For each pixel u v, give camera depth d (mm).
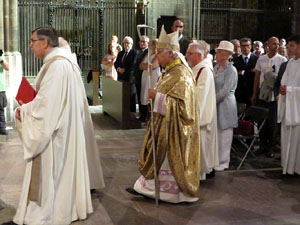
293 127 5605
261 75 6965
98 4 15477
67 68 3840
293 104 5512
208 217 4316
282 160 5758
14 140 7320
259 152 6859
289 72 5617
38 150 3713
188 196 4637
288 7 16188
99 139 7598
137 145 7219
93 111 10539
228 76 5816
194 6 15438
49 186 3775
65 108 3814
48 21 14352
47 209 3785
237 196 4953
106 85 9750
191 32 15617
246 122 6465
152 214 4344
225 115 5863
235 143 7340
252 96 7250
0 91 7590
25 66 14281
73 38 15227
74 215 4055
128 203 4617
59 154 3820
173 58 4484
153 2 15234
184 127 4383
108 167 5945
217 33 16359
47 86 3705
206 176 5637
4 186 5070
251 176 5734
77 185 4031
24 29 14180
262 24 16797
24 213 3807
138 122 8602
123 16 15398
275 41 6781
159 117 4488
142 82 8734
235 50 7543
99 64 14609
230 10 16312
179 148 4398
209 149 5430
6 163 5992
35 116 3684
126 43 9703
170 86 4398
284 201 4832
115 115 9039
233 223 4184
